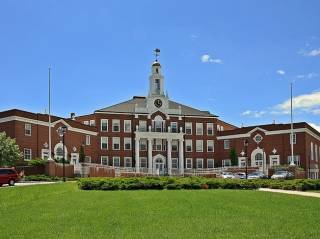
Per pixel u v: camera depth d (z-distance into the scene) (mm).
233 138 86312
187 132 87938
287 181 38531
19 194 28281
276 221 16297
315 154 85938
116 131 84500
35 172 57688
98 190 33281
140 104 89000
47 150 67812
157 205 21703
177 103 92438
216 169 81625
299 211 19406
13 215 18672
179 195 27828
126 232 14008
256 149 82500
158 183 35000
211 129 89125
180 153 85812
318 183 36406
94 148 81062
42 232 14250
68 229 14719
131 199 25016
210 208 20391
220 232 13992
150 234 13625
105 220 16594
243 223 15781
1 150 55875
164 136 84938
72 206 21562
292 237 13102
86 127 78812
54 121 69750
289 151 78812
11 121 62844
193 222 16031
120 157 84062
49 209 20500
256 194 29172
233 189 35688
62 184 38844
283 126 79875
